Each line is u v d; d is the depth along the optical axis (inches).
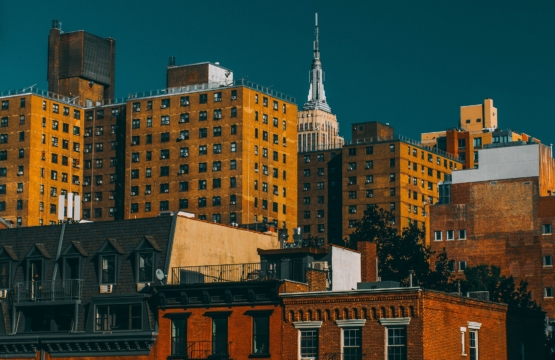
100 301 4065.0
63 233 4308.6
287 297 3794.3
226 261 4301.2
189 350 3900.1
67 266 4220.0
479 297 4286.4
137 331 3976.4
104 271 4138.8
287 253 4227.4
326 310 3737.7
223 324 3892.7
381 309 3649.1
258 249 4301.2
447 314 3730.3
